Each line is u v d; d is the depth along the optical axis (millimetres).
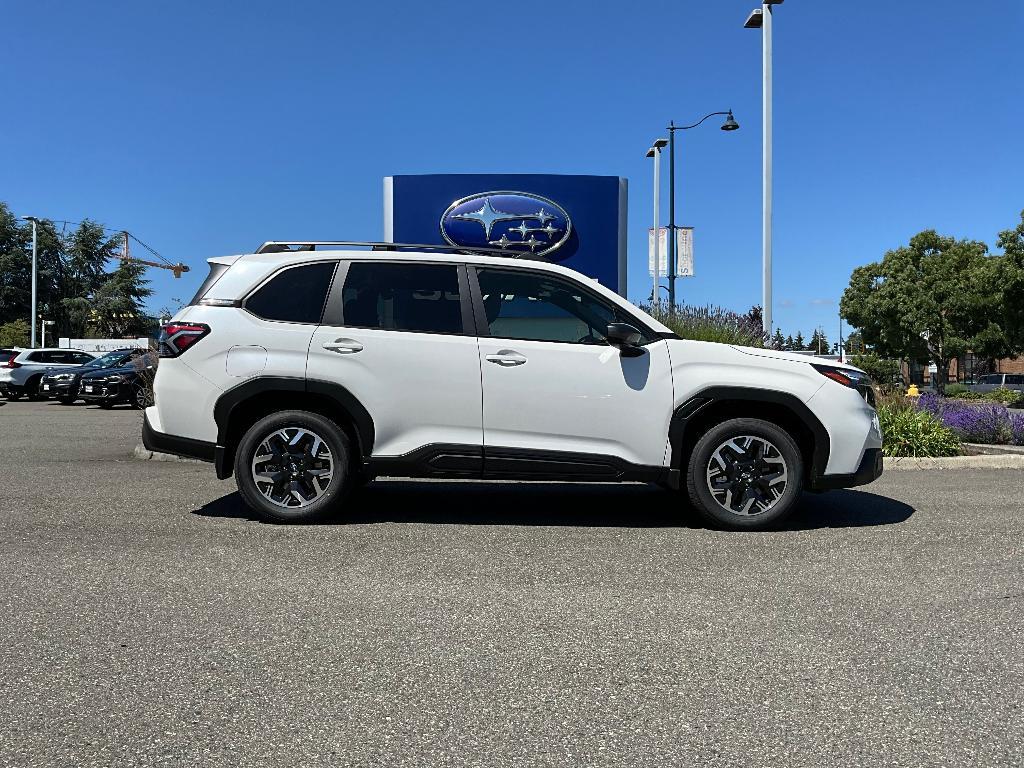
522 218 15531
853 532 5766
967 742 2729
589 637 3664
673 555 5082
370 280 5840
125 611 3936
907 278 42594
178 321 5863
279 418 5723
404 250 6062
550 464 5656
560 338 5832
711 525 5855
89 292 76000
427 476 5742
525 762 2590
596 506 6672
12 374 25531
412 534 5566
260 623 3793
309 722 2842
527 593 4285
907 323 42125
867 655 3473
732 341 11320
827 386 5758
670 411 5691
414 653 3459
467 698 3041
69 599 4098
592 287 5895
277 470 5793
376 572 4633
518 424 5664
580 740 2732
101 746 2666
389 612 3967
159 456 9195
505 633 3705
